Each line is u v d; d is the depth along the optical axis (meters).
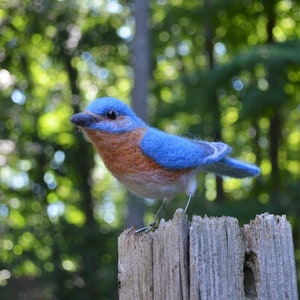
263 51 12.27
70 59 16.20
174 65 17.97
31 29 15.36
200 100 13.78
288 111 16.48
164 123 15.74
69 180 16.28
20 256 14.45
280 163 18.16
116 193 18.66
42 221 15.54
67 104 16.77
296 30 16.70
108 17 16.20
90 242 14.61
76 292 14.48
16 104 15.25
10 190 15.70
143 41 11.03
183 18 16.34
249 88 13.10
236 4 15.31
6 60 15.80
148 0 11.22
